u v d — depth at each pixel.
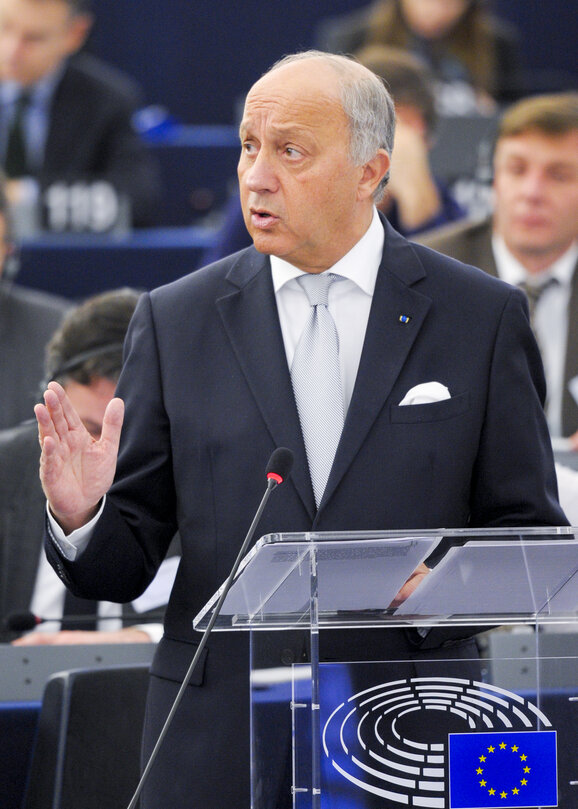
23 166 21.42
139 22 28.42
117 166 21.55
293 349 8.11
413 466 7.77
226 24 28.69
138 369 8.17
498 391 8.00
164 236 19.62
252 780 6.43
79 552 7.60
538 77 27.75
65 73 21.67
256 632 6.59
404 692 6.43
